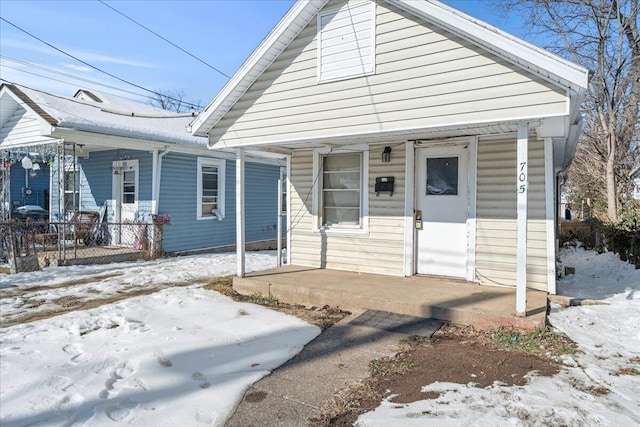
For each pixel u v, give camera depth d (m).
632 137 15.06
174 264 10.14
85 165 12.77
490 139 6.28
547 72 4.27
